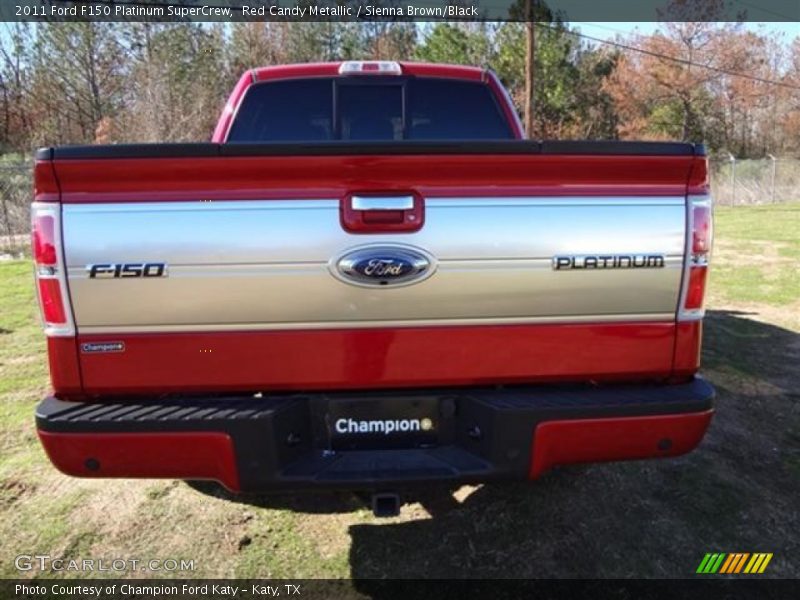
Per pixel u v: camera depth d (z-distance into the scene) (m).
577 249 2.23
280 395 2.30
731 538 2.91
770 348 5.77
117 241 2.10
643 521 3.04
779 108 44.84
